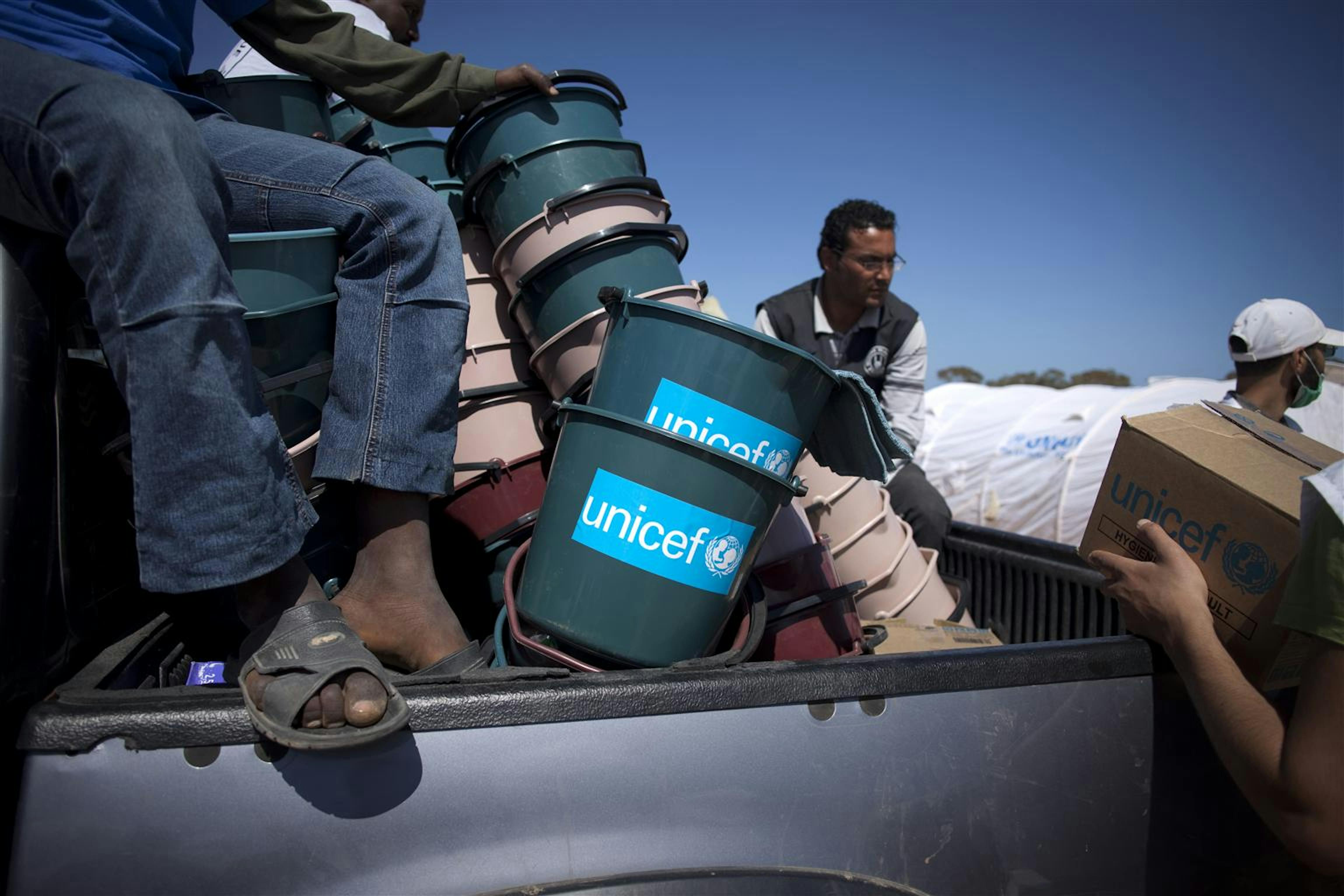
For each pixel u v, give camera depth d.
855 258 3.66
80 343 1.31
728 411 1.43
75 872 1.06
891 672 1.32
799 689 1.27
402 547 1.50
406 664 1.52
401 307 1.50
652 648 1.45
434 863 1.15
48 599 1.22
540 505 1.94
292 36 1.83
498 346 2.02
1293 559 1.33
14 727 1.17
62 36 1.34
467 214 2.07
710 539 1.45
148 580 1.17
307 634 1.18
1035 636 2.70
